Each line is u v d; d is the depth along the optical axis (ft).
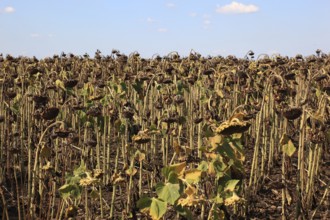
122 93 21.80
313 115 16.30
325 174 21.98
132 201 16.80
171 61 30.81
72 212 13.28
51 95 25.61
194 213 15.60
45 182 17.28
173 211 16.71
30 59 34.63
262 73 24.52
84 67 32.55
